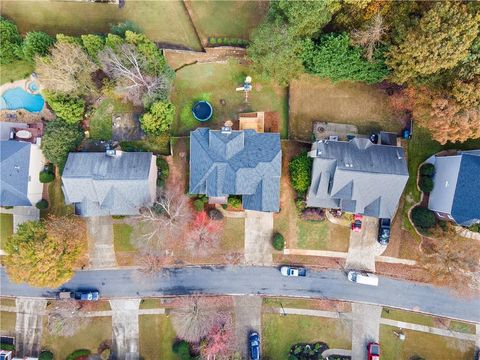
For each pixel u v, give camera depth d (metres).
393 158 43.78
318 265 48.44
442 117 38.81
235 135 44.69
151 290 48.50
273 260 48.47
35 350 48.34
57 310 48.03
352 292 48.31
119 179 43.66
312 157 45.25
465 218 41.66
